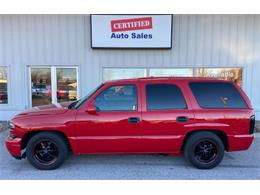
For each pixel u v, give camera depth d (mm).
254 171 4406
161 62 8711
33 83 8875
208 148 4480
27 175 4215
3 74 8820
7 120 8922
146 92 4410
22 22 8492
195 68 8750
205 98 4426
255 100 8859
